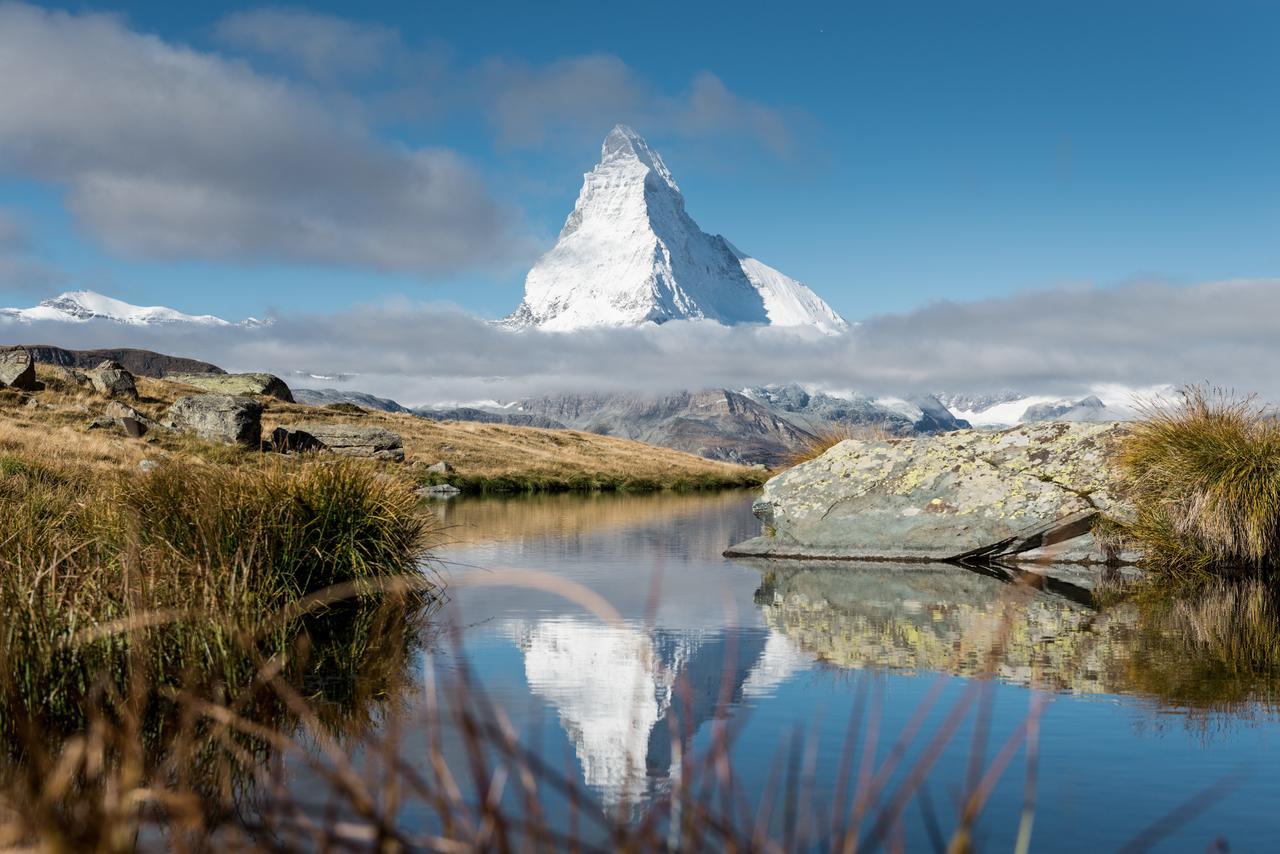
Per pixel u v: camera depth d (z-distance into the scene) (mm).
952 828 3979
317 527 9383
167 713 5160
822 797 4305
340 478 9969
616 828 2184
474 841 2018
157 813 3783
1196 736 5211
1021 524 13562
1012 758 4871
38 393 40031
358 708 5594
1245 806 4227
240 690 5629
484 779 2043
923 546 13750
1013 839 3865
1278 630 8141
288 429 42188
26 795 3459
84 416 36625
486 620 8688
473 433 72312
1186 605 9625
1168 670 6723
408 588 9758
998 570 12766
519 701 5871
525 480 48031
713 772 4562
